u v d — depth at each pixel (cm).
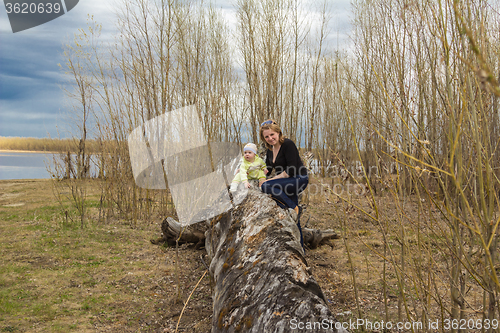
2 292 375
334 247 526
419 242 191
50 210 811
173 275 439
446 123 161
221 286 216
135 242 587
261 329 140
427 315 189
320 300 142
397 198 191
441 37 138
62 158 739
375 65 235
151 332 297
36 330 297
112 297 371
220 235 314
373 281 379
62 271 447
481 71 66
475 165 145
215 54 903
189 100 640
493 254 144
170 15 706
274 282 164
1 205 870
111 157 743
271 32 866
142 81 704
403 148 182
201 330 293
